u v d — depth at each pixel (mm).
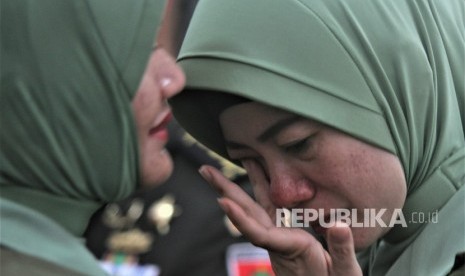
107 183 3514
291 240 3938
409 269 4027
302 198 3969
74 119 3447
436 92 4012
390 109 3945
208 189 5707
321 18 3934
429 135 4004
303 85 3893
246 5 3982
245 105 3951
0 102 3424
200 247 5629
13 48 3428
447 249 3900
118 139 3490
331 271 3951
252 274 5613
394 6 4004
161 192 5719
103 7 3469
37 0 3439
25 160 3430
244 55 3920
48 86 3422
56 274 3295
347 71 3910
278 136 3934
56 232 3377
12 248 3285
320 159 3926
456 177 4035
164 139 3674
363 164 3928
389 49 3945
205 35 4000
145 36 3504
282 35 3924
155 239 5648
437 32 4047
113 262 5645
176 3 5508
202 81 3945
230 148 4105
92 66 3451
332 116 3887
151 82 3561
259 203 4113
